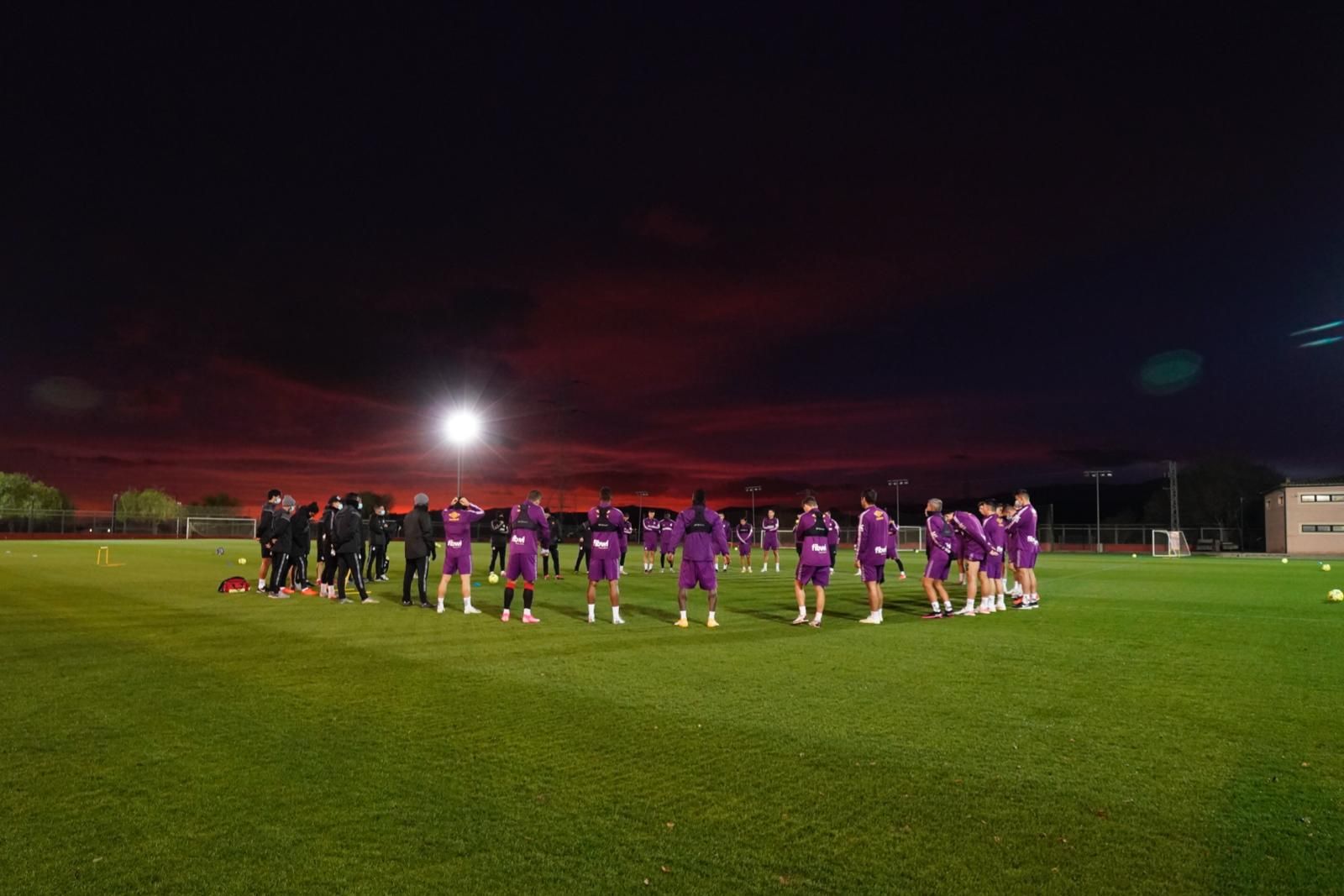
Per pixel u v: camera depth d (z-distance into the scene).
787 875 3.79
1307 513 56.25
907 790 4.89
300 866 3.85
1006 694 7.39
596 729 6.18
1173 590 19.72
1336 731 6.21
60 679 7.94
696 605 15.32
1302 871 3.86
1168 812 4.57
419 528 14.61
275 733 6.02
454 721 6.38
